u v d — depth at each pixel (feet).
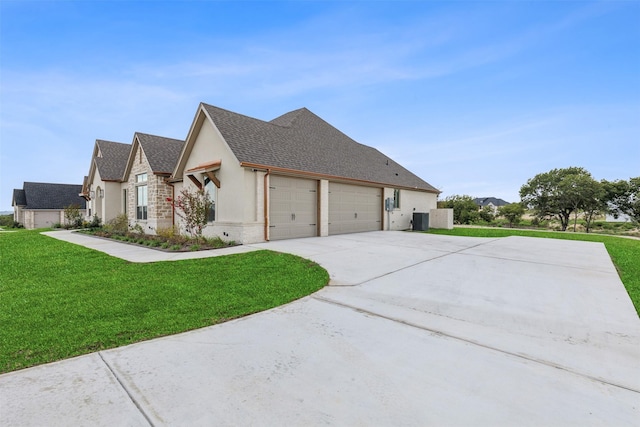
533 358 10.21
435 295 17.17
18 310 14.53
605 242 44.42
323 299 16.35
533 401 7.84
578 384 8.70
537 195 112.88
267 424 6.83
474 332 12.32
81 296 16.71
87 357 10.01
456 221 109.09
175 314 14.06
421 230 65.10
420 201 73.46
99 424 6.79
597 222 113.09
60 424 6.79
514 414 7.30
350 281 19.97
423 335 11.96
